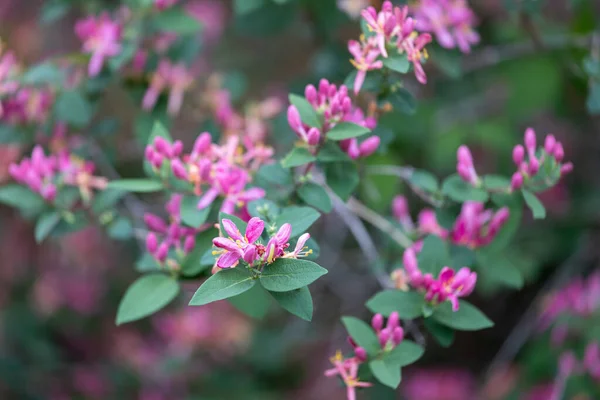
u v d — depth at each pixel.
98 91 1.11
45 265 1.52
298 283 0.88
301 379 1.44
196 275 0.97
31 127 1.11
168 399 1.41
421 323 1.03
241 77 1.18
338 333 1.35
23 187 1.05
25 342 1.43
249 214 0.94
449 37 1.07
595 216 1.36
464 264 1.00
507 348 1.37
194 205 0.96
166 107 1.12
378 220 1.07
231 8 1.41
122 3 1.13
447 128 1.26
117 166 1.24
